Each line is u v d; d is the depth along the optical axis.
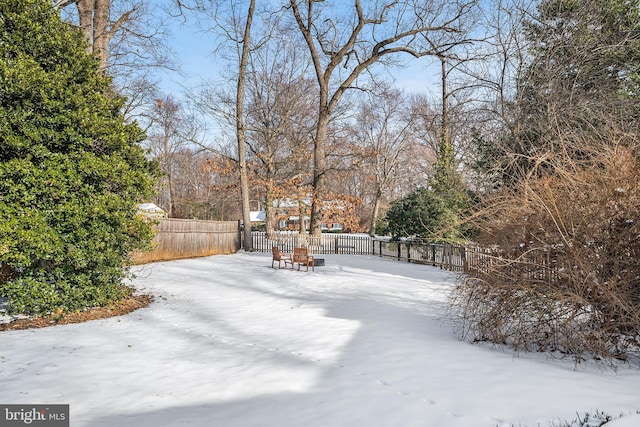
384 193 50.09
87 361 5.47
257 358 5.60
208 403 4.13
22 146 7.20
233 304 9.59
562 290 5.47
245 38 25.53
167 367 5.24
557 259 5.63
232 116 27.95
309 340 6.46
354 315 8.27
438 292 11.08
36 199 7.41
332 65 27.17
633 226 5.27
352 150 31.83
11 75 6.99
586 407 3.78
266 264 18.45
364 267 17.73
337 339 6.47
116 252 8.81
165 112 35.78
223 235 25.19
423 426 3.52
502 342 6.09
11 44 7.68
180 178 52.94
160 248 19.81
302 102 33.88
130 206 8.95
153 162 9.98
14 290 7.36
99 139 8.51
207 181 51.47
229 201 41.19
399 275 15.02
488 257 6.25
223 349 6.05
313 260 16.44
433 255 18.86
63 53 8.26
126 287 10.17
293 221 48.38
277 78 33.12
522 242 6.00
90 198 7.99
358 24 26.20
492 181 12.12
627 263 5.28
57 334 6.87
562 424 3.44
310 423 3.64
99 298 8.53
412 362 5.23
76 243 7.91
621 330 5.28
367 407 3.94
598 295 5.25
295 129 33.91
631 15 13.90
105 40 16.09
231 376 4.89
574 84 12.10
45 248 7.15
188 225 21.95
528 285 5.61
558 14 13.77
